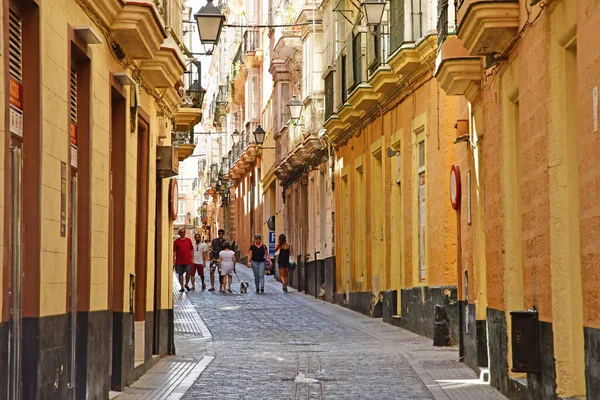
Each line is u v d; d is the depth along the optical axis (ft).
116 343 61.82
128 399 57.72
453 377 67.36
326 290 154.40
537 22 50.19
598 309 39.34
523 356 50.60
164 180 82.58
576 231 46.52
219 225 346.33
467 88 68.95
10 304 40.09
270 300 155.94
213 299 157.07
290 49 175.73
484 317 68.03
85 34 49.16
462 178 76.07
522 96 54.19
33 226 41.70
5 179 37.04
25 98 41.91
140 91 70.18
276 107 198.59
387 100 113.19
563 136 46.91
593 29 39.55
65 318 46.65
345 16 124.06
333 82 136.87
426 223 97.19
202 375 69.62
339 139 143.13
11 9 40.60
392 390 61.82
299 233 182.19
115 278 62.49
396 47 99.60
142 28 57.16
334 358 80.18
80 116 52.37
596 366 39.58
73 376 50.26
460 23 58.49
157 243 80.79
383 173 116.88
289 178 193.98
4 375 36.68
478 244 68.74
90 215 52.29
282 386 63.87
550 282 48.06
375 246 122.72
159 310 79.61
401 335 100.58
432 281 94.58
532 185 52.01
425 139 97.19
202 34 84.38
